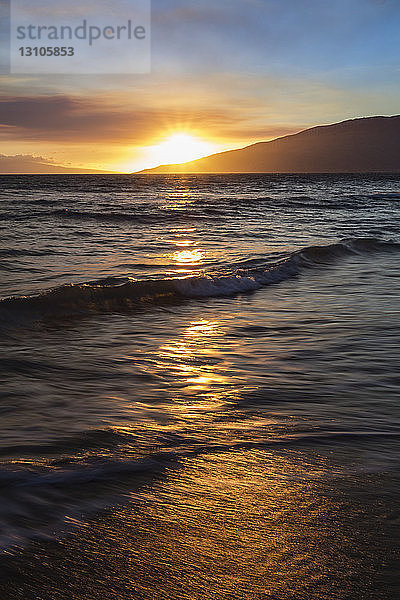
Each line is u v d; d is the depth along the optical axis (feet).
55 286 29.73
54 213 83.15
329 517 8.02
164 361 17.30
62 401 13.37
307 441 10.94
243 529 7.70
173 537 7.48
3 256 40.75
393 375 15.78
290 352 18.38
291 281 33.86
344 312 24.93
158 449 10.44
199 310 25.61
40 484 8.74
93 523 7.72
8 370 15.93
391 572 6.77
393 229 68.33
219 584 6.55
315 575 6.70
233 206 109.70
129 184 297.12
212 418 12.30
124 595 6.32
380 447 10.69
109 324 22.58
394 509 8.27
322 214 92.22
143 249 47.26
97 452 10.19
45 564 6.75
